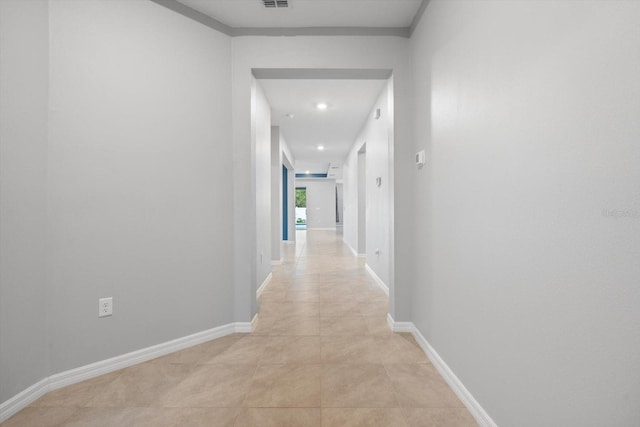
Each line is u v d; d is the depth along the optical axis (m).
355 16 2.46
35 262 1.69
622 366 0.78
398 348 2.29
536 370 1.09
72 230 1.83
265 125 4.08
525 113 1.13
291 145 7.10
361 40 2.61
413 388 1.77
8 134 1.57
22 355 1.63
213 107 2.46
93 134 1.90
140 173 2.09
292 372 1.95
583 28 0.88
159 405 1.63
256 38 2.59
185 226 2.30
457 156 1.69
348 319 2.91
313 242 9.64
